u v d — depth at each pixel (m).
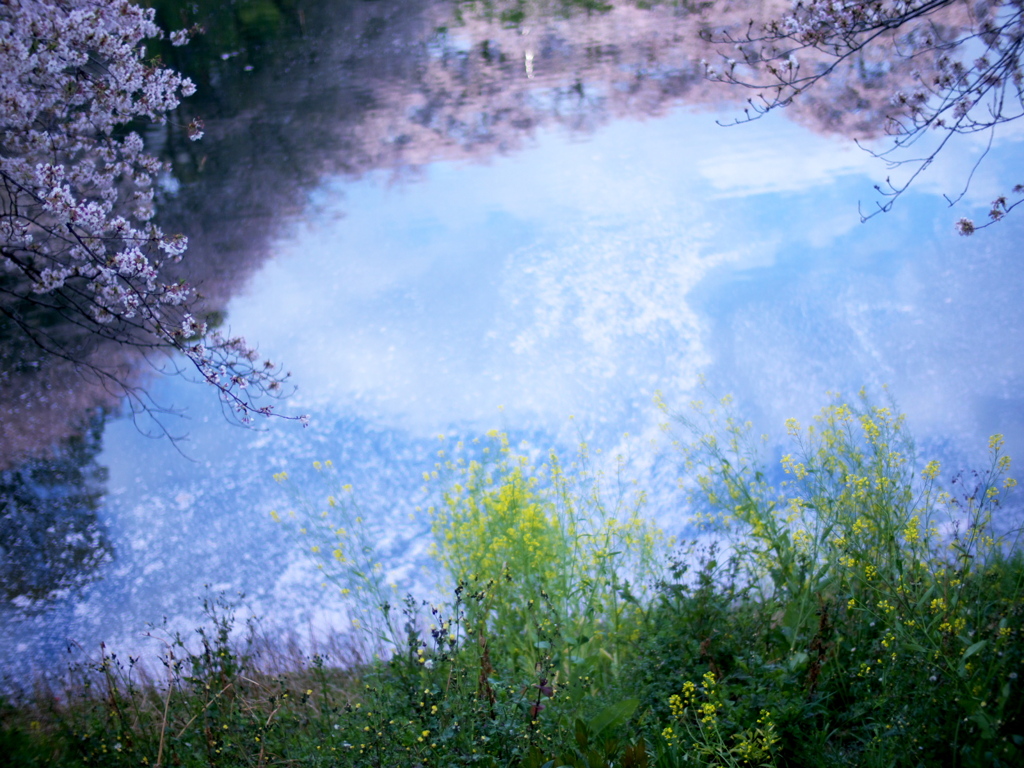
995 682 3.12
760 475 4.91
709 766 3.30
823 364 9.05
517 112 15.96
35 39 5.16
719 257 11.41
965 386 8.23
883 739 3.15
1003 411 7.82
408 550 7.51
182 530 8.08
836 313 9.96
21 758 4.19
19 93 5.21
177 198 13.62
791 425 4.88
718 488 5.24
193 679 4.42
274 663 5.25
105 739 4.22
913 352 8.98
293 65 18.22
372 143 15.39
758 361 9.34
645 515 6.96
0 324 9.96
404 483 8.56
